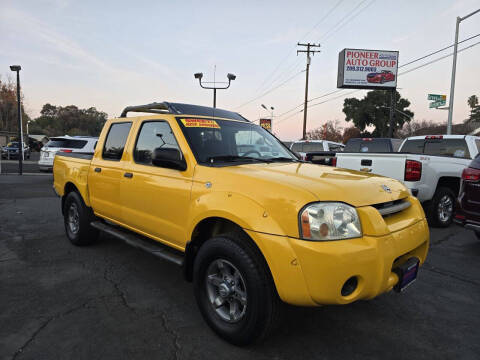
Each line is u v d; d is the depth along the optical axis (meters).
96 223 4.52
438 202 6.28
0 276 3.84
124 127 4.09
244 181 2.57
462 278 3.98
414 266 2.66
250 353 2.48
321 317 3.05
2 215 7.11
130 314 3.03
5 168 20.61
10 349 2.47
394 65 32.31
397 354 2.51
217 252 2.58
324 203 2.23
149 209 3.42
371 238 2.29
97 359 2.38
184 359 2.40
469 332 2.83
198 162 3.01
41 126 108.44
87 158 4.65
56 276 3.87
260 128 4.16
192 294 3.46
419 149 7.96
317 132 69.88
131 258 4.51
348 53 31.95
